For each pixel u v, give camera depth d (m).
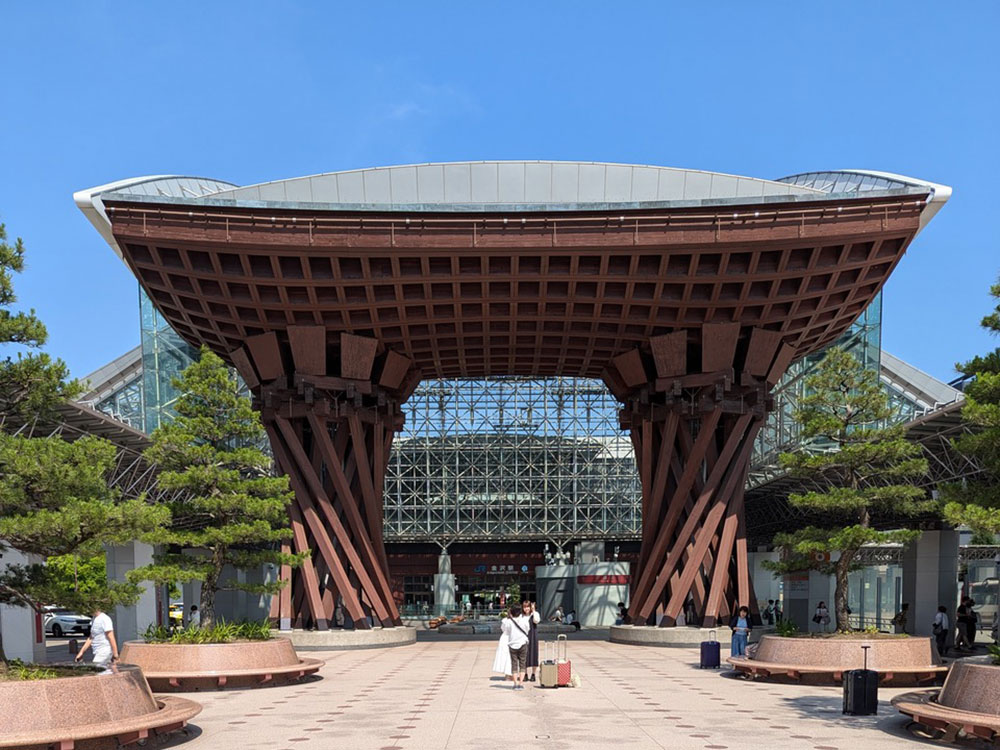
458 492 87.50
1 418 18.81
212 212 34.75
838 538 27.16
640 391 43.31
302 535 39.47
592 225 35.25
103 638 18.06
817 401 29.02
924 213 36.84
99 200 35.62
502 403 86.94
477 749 15.31
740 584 40.69
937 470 40.81
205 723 18.70
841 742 16.02
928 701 17.97
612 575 64.56
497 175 40.41
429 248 35.22
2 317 17.86
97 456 17.88
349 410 40.19
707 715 19.09
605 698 21.86
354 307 37.94
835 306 39.00
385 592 42.28
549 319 39.53
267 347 39.16
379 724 18.12
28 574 18.48
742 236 34.97
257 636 27.77
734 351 39.09
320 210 34.69
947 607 44.00
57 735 14.52
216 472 29.50
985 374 19.11
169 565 29.17
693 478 40.09
